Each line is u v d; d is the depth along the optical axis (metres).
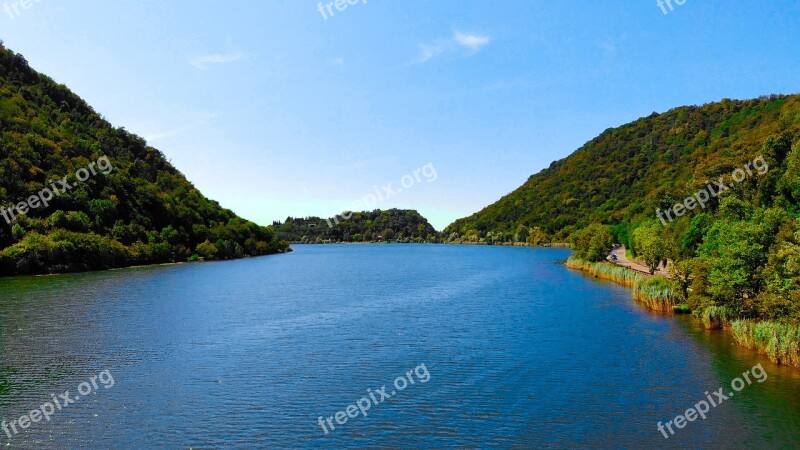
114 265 142.25
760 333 45.69
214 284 111.88
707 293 59.88
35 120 167.25
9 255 115.25
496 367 44.62
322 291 101.81
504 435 31.11
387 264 190.00
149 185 193.25
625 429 31.62
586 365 44.56
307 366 45.41
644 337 53.84
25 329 59.91
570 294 91.38
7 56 195.12
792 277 43.44
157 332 59.38
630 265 131.88
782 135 108.06
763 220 58.75
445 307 79.50
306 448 29.73
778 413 33.22
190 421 33.34
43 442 30.41
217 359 47.69
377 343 54.06
